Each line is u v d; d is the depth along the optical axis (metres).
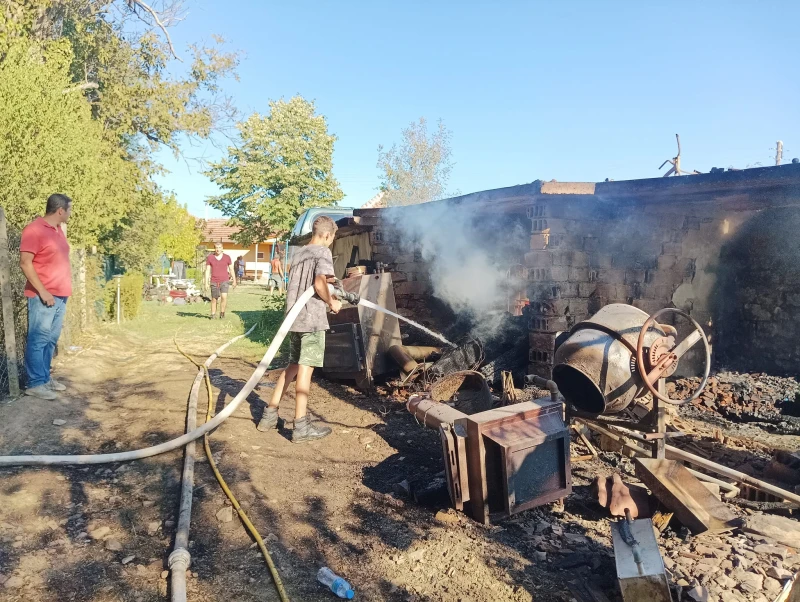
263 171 25.97
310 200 25.92
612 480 3.65
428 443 4.78
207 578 2.72
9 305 5.04
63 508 3.33
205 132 14.73
